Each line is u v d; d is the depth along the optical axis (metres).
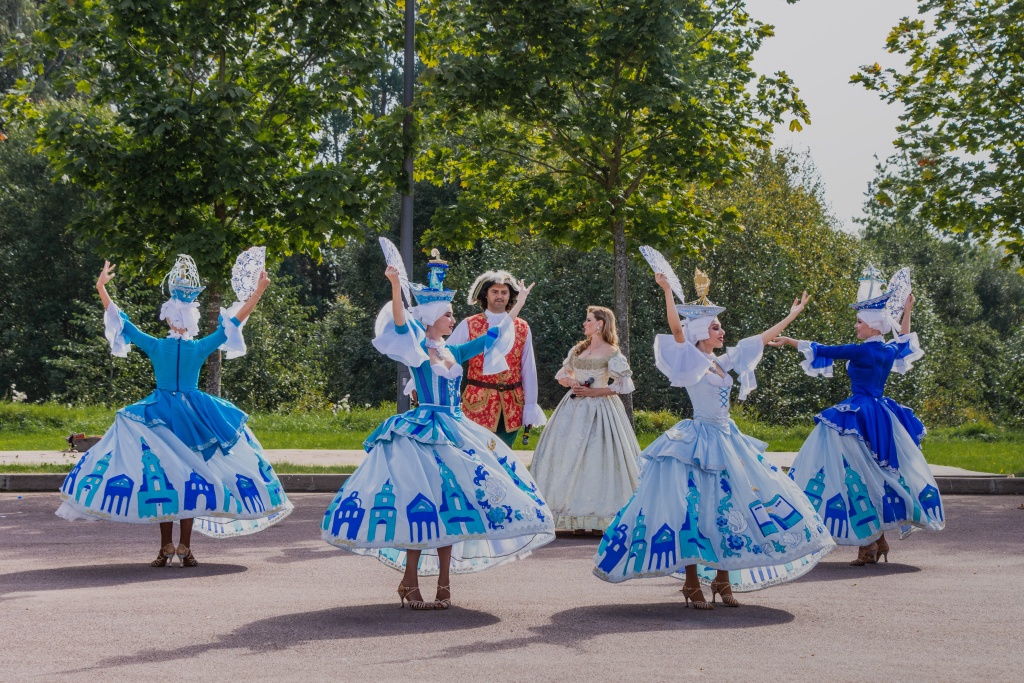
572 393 10.27
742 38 15.87
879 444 8.61
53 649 5.30
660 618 6.25
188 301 8.35
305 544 9.41
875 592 7.21
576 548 9.30
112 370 34.00
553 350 34.00
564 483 10.02
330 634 5.71
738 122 15.62
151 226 14.41
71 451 16.80
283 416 24.89
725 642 5.58
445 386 6.68
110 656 5.16
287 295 36.00
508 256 34.88
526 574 7.96
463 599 6.88
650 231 16.02
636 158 15.64
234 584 7.36
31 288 38.84
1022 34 16.25
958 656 5.29
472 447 6.59
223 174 13.85
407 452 6.43
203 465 7.94
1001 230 16.97
